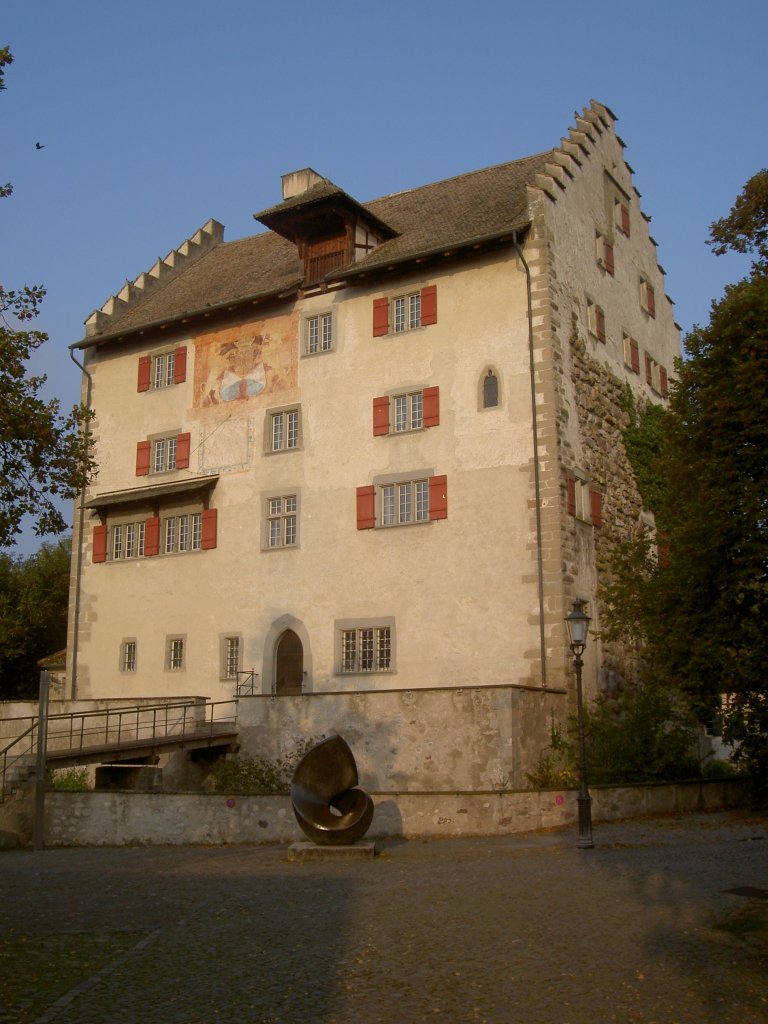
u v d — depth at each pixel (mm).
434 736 24797
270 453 33750
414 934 11320
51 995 9227
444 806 20500
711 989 9195
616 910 12219
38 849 21406
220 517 34438
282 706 27203
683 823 21312
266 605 32875
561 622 27578
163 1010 8789
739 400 20688
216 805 20828
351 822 18031
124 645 35812
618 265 35406
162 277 41094
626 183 37031
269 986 9477
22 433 18625
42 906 13750
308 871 16359
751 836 18875
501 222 31109
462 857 17375
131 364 37844
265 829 20500
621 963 10000
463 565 29422
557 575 27875
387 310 32281
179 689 34219
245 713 27844
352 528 31609
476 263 30875
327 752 18609
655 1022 8422
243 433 34531
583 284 32125
